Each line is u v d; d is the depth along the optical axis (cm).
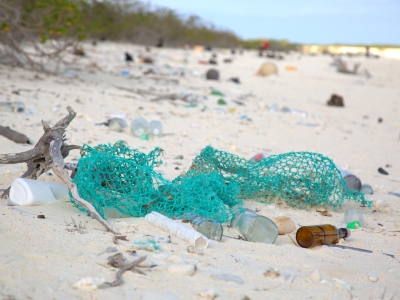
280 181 225
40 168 201
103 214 182
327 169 227
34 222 164
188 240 163
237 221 184
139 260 140
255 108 540
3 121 326
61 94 451
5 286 122
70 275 131
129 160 192
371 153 388
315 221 211
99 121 369
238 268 148
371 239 194
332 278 150
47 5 565
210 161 230
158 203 191
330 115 573
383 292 143
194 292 129
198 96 541
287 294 134
